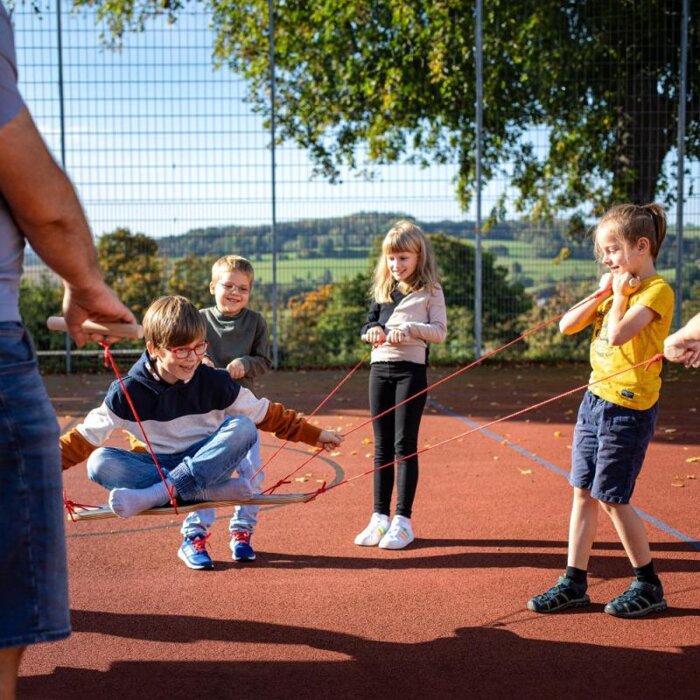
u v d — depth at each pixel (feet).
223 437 10.92
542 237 43.91
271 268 41.70
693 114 43.65
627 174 44.34
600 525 17.01
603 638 11.73
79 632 12.11
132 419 11.76
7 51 6.43
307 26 47.26
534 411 31.58
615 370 12.41
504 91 45.47
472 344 44.37
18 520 6.64
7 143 6.28
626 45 44.01
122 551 15.79
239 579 14.28
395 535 15.81
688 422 28.86
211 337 15.64
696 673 10.66
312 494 11.02
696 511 17.92
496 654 11.26
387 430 16.44
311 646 11.58
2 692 6.81
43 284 42.04
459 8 46.65
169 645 11.65
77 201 6.91
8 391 6.57
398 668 10.89
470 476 21.27
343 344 43.21
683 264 43.34
